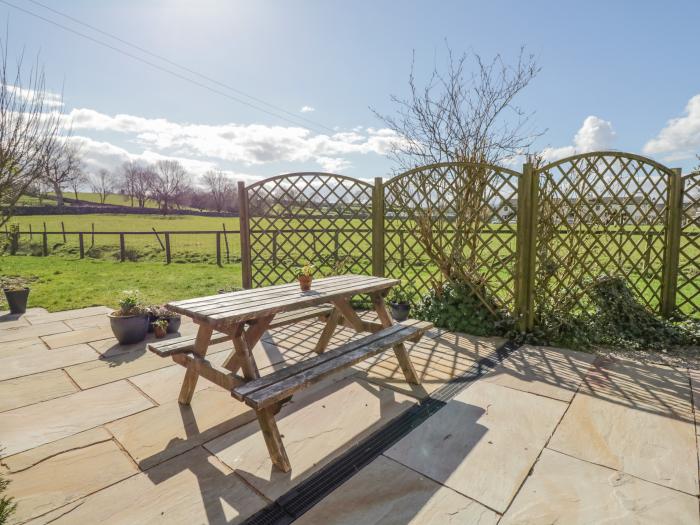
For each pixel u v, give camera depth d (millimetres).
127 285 7688
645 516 1646
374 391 2930
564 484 1855
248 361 2230
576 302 4355
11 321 5016
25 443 2264
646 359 3582
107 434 2363
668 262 4488
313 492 1834
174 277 8742
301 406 2699
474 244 4598
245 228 6020
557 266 4230
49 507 1734
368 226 5691
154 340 4219
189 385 2684
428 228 4836
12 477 1946
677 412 2561
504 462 2039
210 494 1823
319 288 3213
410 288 5438
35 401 2801
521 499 1760
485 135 5488
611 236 4352
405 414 2582
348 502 1760
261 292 3027
